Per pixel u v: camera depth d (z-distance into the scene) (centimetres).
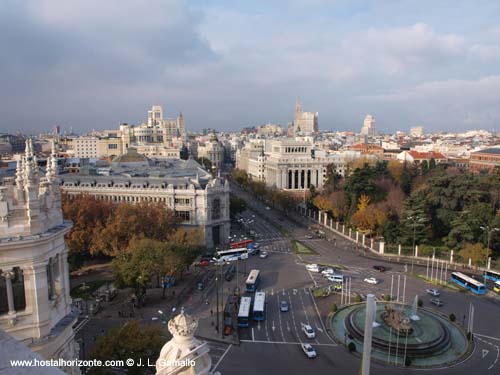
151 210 16150
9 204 3200
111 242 14675
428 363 9344
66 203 15612
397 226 18088
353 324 10775
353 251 18238
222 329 10700
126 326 7481
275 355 9588
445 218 18288
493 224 16312
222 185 19500
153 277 14412
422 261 16825
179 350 2112
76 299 12094
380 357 9550
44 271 3359
